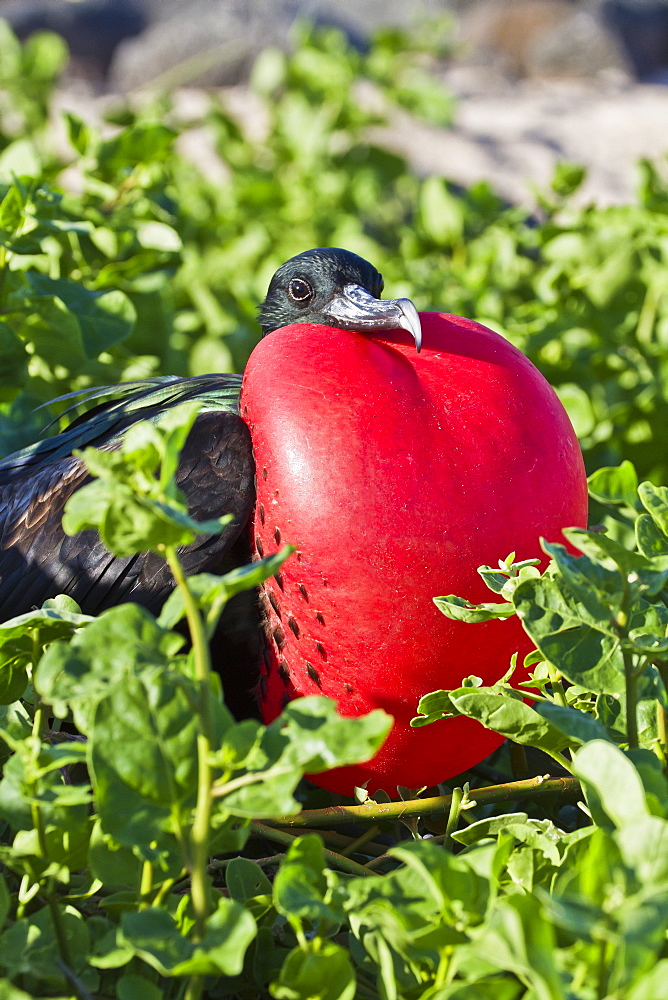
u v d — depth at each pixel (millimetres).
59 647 2658
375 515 3807
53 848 2939
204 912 2648
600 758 2658
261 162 12977
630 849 2461
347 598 3877
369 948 2904
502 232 9203
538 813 4457
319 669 4098
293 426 3918
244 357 8227
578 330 7477
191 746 2693
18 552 5105
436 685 3990
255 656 4488
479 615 3484
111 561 4789
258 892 3336
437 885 2619
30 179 5480
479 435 3914
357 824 4535
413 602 3848
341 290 4359
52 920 2963
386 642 3908
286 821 3975
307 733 2625
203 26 28906
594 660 3342
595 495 4789
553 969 2268
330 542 3838
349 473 3824
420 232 9836
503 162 15406
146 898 2865
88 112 19453
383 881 2746
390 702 4027
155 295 7312
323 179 11695
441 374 4016
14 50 12156
